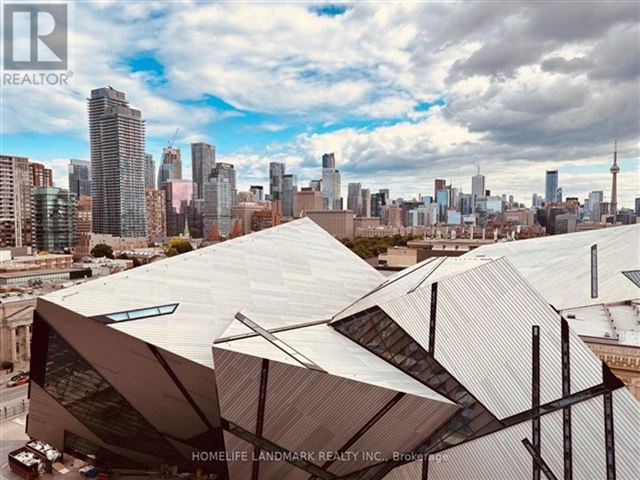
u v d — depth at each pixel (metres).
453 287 31.08
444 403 26.81
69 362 33.56
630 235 58.56
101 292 34.09
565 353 27.12
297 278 48.50
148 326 31.98
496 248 67.38
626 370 38.41
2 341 68.31
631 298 50.44
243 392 28.08
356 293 49.53
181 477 39.66
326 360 29.52
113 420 37.25
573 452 25.53
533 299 28.73
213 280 41.97
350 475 30.19
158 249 199.75
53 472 40.75
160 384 33.19
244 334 32.03
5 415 52.22
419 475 28.03
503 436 26.55
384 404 27.02
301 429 28.86
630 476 24.55
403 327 31.84
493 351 28.50
